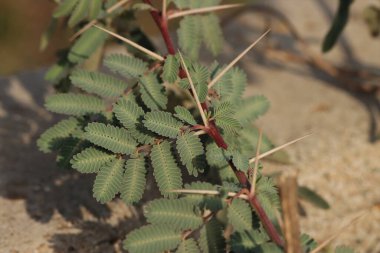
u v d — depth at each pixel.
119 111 0.51
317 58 0.78
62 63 0.60
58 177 0.65
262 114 0.56
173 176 0.51
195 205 0.50
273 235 0.49
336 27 0.64
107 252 0.59
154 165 0.51
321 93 0.77
